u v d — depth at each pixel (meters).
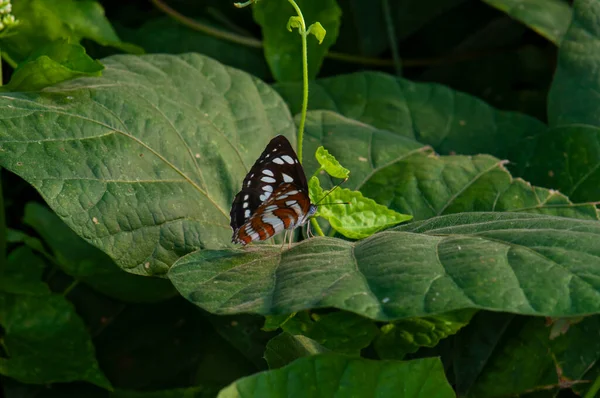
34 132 1.25
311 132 1.34
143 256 1.25
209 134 1.30
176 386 1.34
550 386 1.28
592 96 1.35
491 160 1.32
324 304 1.20
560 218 1.25
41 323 1.33
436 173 1.32
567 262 1.21
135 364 1.35
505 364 1.29
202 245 1.26
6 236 1.35
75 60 1.29
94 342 1.35
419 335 1.27
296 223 1.26
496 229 1.24
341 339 1.27
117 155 1.26
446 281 1.21
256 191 1.26
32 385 1.33
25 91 1.27
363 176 1.32
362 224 1.28
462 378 1.29
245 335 1.34
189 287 1.23
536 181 1.34
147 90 1.29
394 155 1.33
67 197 1.24
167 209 1.26
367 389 1.22
